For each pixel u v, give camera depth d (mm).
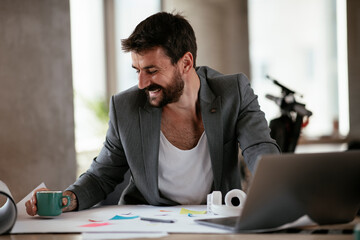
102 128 5719
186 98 1962
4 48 3656
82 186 1933
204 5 6488
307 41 7309
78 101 5723
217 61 6590
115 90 6184
